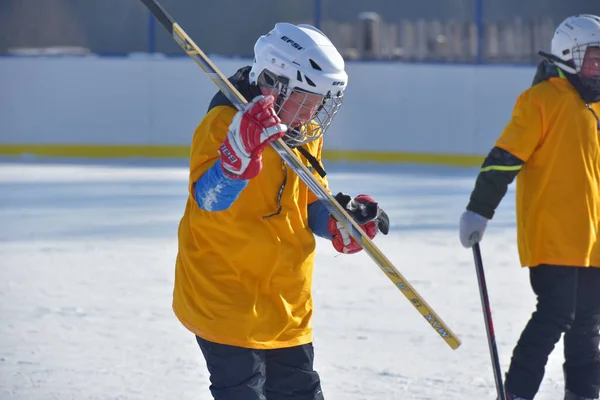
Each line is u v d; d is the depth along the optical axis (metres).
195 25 55.66
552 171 10.98
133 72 44.81
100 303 17.34
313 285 19.17
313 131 8.43
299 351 8.69
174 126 44.75
